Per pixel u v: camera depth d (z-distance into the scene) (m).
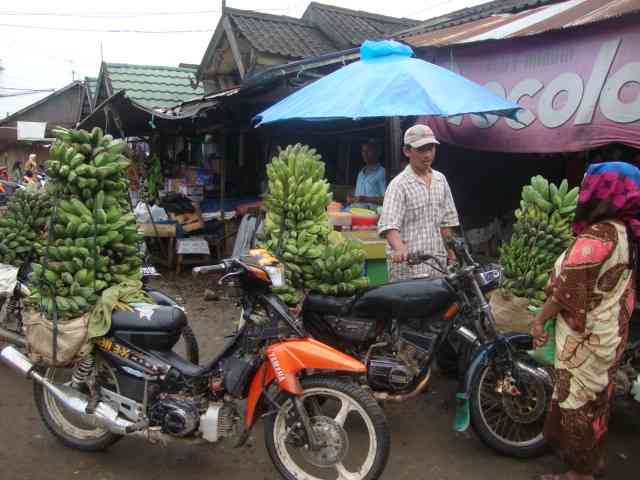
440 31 6.94
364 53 5.22
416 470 3.21
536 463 3.27
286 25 11.11
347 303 3.37
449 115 4.35
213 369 2.99
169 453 3.37
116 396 3.10
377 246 4.71
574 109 4.68
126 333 3.07
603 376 2.64
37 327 3.16
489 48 5.36
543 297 3.54
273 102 7.42
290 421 2.82
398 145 5.95
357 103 4.49
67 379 3.96
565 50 4.75
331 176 8.61
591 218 2.62
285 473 2.90
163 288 7.34
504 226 6.84
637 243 2.63
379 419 2.70
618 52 4.39
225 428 2.92
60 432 3.40
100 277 3.23
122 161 3.38
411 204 3.78
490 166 6.84
